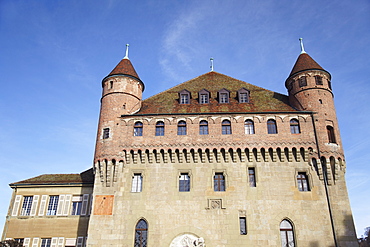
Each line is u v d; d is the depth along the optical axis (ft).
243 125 122.93
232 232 108.17
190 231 108.68
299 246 105.70
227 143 119.85
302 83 130.93
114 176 117.91
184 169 118.11
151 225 110.01
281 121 123.24
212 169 117.60
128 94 132.36
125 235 109.19
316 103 125.39
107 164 118.83
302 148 118.73
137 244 108.58
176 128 123.85
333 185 113.91
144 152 120.57
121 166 119.65
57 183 133.69
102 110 131.13
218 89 145.79
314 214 109.81
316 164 116.57
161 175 117.50
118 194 115.34
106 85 135.54
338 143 120.26
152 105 137.28
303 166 117.08
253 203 111.86
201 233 108.37
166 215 111.24
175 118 125.70
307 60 137.69
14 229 127.95
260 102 135.33
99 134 125.70
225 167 117.80
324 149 117.39
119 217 111.75
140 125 126.11
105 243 108.37
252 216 110.11
